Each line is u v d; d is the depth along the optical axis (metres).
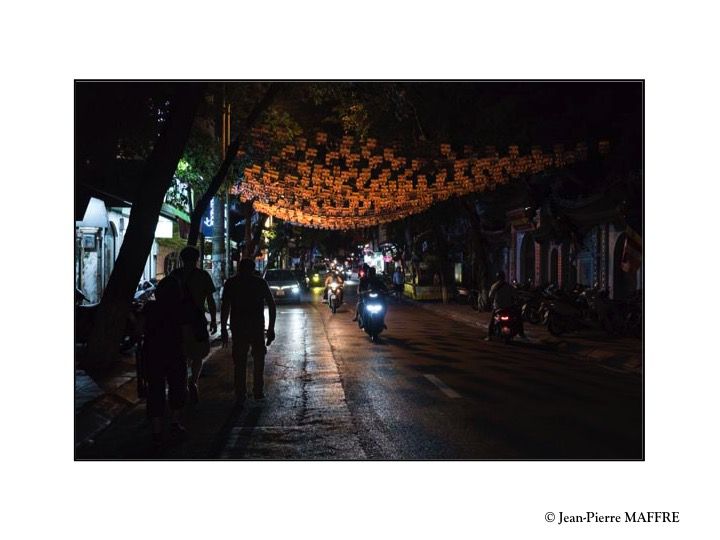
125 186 18.78
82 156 13.00
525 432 8.49
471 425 8.88
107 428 8.96
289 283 38.09
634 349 16.14
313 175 17.81
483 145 21.98
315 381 12.43
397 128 21.03
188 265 9.77
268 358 15.74
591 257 27.36
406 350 17.11
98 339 13.16
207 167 19.89
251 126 17.25
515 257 35.62
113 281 13.28
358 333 21.55
